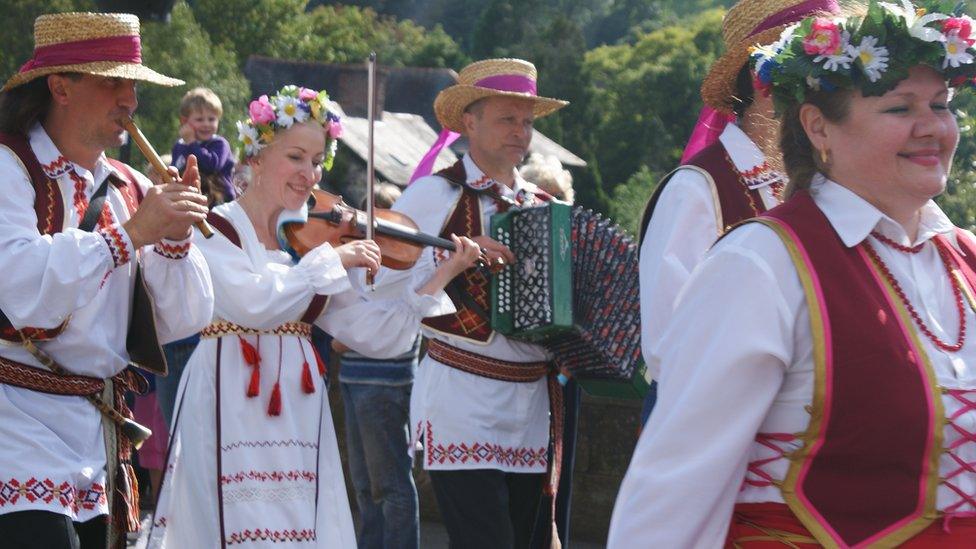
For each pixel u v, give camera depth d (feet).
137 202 16.15
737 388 9.28
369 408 23.90
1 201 14.49
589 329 20.86
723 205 14.90
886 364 9.28
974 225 31.78
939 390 9.32
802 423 9.47
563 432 22.40
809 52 9.84
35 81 15.14
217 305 18.31
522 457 21.24
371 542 24.81
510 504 21.68
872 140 9.77
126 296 15.61
